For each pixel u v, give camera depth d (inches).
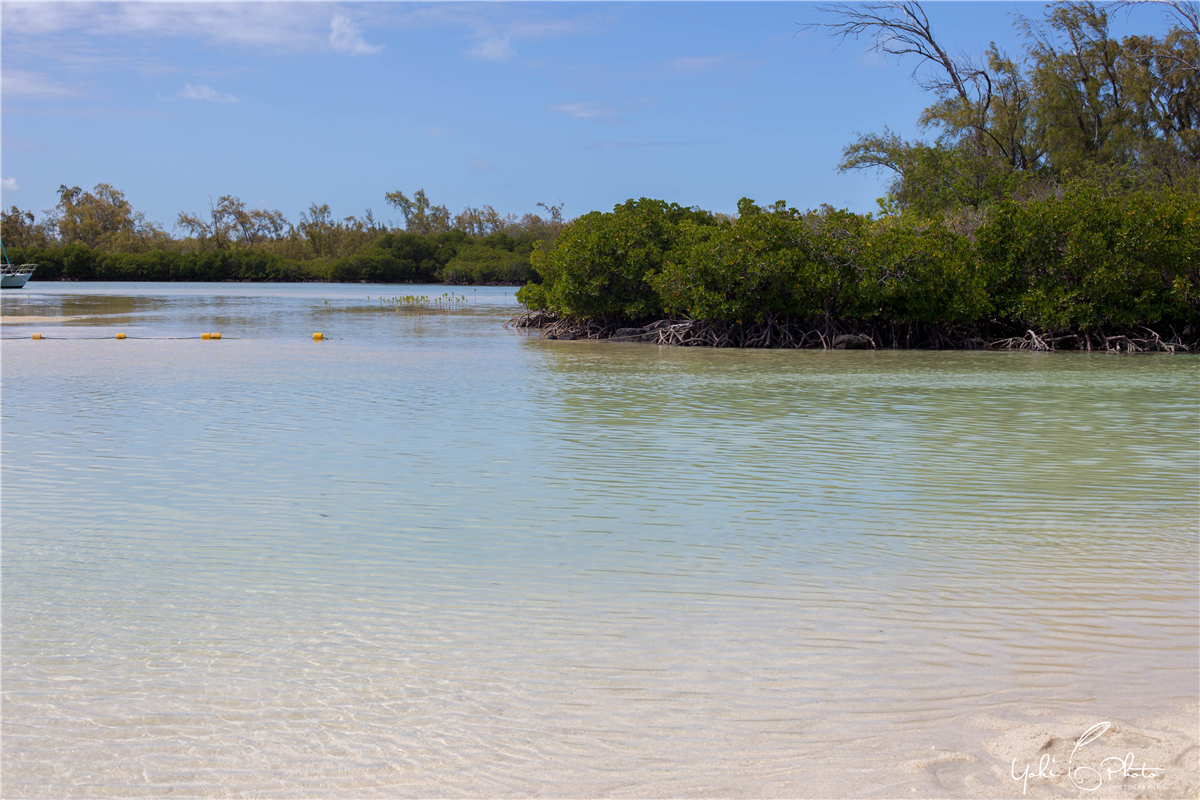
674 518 331.0
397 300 2388.0
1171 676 195.2
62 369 828.0
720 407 615.5
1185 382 777.6
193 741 167.3
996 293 1199.6
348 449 460.1
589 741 167.3
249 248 5305.1
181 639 216.1
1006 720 174.2
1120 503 353.7
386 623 226.7
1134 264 1098.1
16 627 223.5
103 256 4660.4
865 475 403.9
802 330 1224.2
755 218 1188.5
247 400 636.7
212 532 310.5
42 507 343.3
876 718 175.8
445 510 341.4
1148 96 1759.4
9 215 5113.2
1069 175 1696.6
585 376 808.3
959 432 516.4
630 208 1413.6
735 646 211.9
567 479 394.3
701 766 158.2
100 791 151.2
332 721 175.0
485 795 149.6
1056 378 813.2
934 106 1870.1
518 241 4948.3
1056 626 224.7
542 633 219.9
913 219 1477.6
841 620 229.1
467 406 615.2
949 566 274.8
